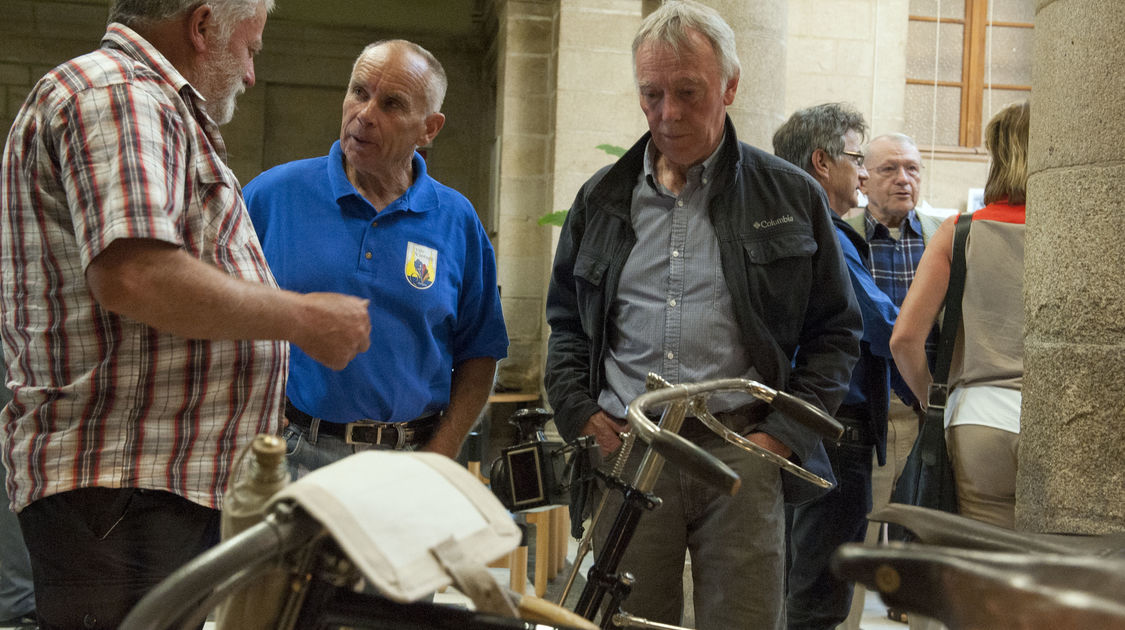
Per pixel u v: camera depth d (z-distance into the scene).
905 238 4.12
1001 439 2.71
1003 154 2.85
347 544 0.74
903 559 0.73
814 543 3.28
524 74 8.38
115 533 1.79
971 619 0.69
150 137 1.68
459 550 0.78
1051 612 0.66
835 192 3.62
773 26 5.28
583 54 7.83
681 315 2.54
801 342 2.64
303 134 10.75
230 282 1.68
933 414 2.83
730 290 2.51
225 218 1.92
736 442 1.58
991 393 2.76
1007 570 0.70
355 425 2.49
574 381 2.68
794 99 8.10
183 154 1.77
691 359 2.52
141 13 1.91
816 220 2.58
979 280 2.81
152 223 1.60
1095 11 2.27
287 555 0.79
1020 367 2.74
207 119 1.92
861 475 3.24
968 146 8.66
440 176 10.70
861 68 8.15
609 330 2.66
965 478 2.76
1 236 1.83
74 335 1.77
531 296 8.48
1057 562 0.70
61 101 1.71
